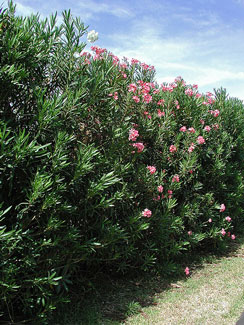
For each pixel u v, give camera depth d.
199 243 5.45
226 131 6.29
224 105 6.37
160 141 4.60
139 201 4.15
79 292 3.68
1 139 2.44
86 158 2.96
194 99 5.34
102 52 3.96
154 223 4.35
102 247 3.44
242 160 6.72
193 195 5.24
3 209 2.75
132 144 3.85
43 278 2.74
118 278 4.28
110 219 3.78
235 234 7.08
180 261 5.17
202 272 4.82
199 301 3.81
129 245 3.91
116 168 3.58
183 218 5.06
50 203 2.68
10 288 2.55
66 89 3.12
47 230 2.81
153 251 4.43
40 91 2.87
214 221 5.80
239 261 5.42
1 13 2.68
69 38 3.20
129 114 4.05
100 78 3.24
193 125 5.19
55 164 2.78
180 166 4.84
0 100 2.72
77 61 3.30
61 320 3.11
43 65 3.06
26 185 2.81
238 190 6.30
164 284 4.28
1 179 2.61
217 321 3.35
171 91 5.14
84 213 3.29
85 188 3.22
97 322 3.17
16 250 2.73
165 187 4.55
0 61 2.71
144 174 4.09
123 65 4.54
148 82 4.81
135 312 3.46
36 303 2.93
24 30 2.82
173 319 3.36
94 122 3.49
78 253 3.26
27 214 2.76
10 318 2.84
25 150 2.52
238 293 4.07
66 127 3.08
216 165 5.57
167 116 4.62
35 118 2.78
